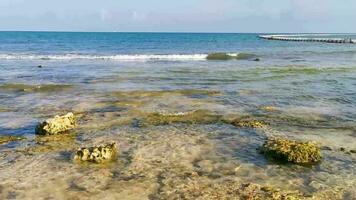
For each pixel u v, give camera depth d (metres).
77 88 32.50
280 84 35.59
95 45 127.44
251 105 25.91
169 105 25.55
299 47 114.25
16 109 24.23
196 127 20.17
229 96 29.11
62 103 26.05
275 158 15.43
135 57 69.38
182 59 67.69
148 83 36.00
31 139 17.89
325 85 34.97
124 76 41.28
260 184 12.98
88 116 22.33
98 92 30.48
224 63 58.97
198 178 13.45
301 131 19.59
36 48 105.81
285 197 11.91
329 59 67.56
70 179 13.25
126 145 16.97
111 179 13.30
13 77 39.88
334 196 12.12
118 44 136.88
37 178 13.31
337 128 20.22
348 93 30.72
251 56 74.25
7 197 11.88
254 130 19.67
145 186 12.75
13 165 14.49
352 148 16.88
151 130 19.50
